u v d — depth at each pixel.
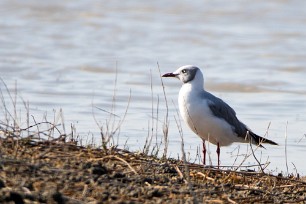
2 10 33.78
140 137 13.96
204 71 23.30
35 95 18.28
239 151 13.82
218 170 10.16
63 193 8.23
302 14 34.19
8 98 17.44
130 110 17.06
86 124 14.83
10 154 9.15
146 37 29.44
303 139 15.04
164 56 25.77
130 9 35.62
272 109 18.22
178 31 30.66
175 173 9.70
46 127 13.48
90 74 22.17
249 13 34.56
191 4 36.59
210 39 29.20
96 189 8.48
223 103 12.07
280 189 9.86
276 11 34.75
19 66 22.73
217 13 34.72
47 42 27.59
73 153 9.66
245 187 9.55
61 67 22.95
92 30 30.50
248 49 27.38
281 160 13.31
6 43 26.89
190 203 8.39
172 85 20.91
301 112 17.88
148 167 9.66
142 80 21.47
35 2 35.59
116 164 9.60
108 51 26.41
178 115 16.69
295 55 26.05
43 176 8.59
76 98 18.27
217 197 8.93
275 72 23.31
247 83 21.53
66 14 33.62
